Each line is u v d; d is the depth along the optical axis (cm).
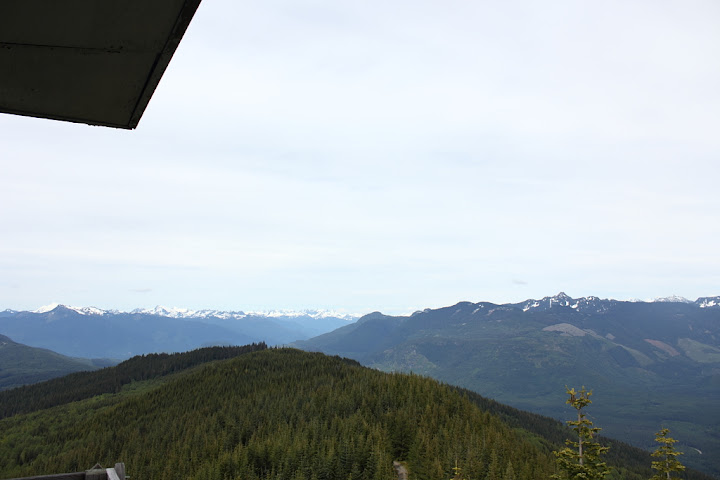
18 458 14788
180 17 271
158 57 305
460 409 14250
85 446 14575
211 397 17850
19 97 340
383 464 9906
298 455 10738
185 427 14738
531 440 18162
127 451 13638
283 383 18562
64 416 19588
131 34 279
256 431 13312
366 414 13850
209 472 10625
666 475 4300
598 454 4209
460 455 10156
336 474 10319
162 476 11475
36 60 297
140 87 336
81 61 301
